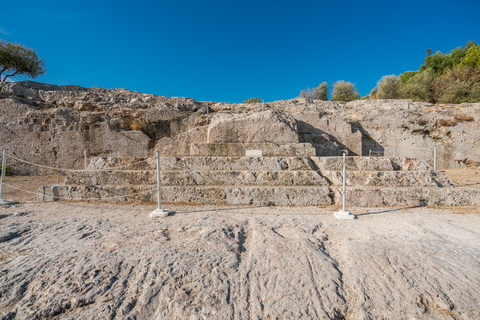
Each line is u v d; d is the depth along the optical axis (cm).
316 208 398
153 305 166
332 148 848
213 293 174
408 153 962
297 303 165
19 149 830
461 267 203
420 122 972
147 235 268
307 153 577
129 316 156
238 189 425
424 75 1625
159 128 940
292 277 190
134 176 475
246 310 160
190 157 524
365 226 308
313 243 247
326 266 204
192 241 251
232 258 217
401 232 284
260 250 231
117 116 916
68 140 855
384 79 1730
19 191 561
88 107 940
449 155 948
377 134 982
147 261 211
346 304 167
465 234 277
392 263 209
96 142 867
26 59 1190
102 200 448
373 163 511
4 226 295
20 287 182
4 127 827
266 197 419
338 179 459
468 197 411
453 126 953
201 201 429
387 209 391
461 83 1327
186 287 181
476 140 930
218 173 467
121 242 249
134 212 379
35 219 342
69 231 285
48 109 893
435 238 262
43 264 208
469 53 1559
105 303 167
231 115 688
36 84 1027
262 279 189
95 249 234
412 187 432
